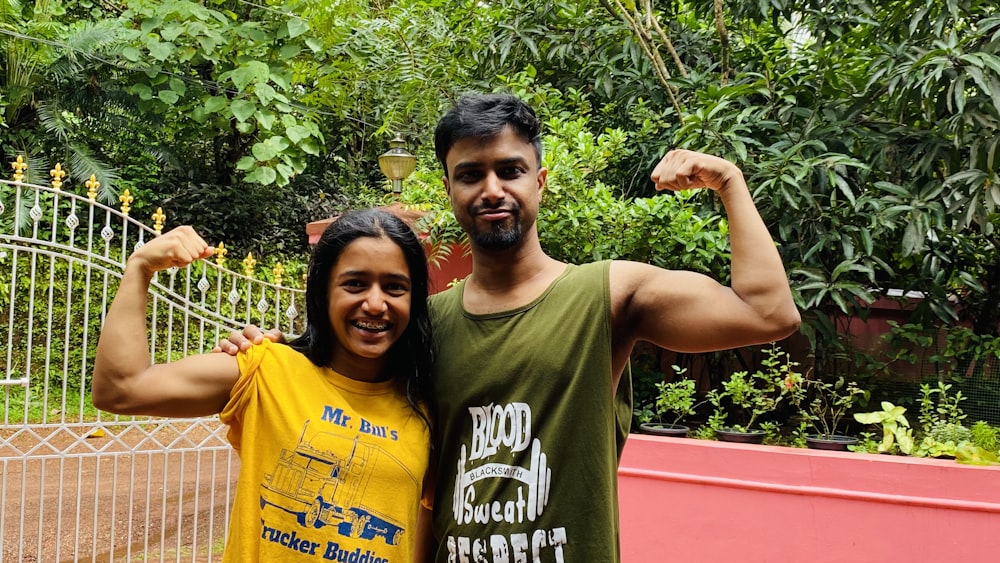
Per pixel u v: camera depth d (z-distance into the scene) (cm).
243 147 1016
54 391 804
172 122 912
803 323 446
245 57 727
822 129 453
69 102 873
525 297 172
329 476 159
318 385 170
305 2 718
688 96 543
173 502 606
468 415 168
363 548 157
